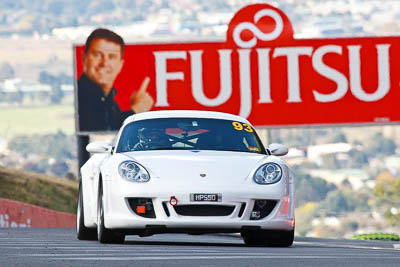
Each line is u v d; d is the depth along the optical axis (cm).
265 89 6981
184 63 6981
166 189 2572
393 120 6994
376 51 7019
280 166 2694
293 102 6975
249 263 1998
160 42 6988
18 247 2436
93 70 6975
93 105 6975
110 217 2623
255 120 6988
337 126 6988
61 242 2769
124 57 6988
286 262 2038
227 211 2588
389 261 2095
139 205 2597
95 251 2295
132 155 2719
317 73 6988
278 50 7006
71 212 9544
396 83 6994
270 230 2623
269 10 7025
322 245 3156
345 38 7006
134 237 3600
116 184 2627
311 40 7000
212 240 3556
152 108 6975
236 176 2617
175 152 2734
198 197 2566
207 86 6988
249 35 7006
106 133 6969
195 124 2895
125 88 6981
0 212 6500
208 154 2719
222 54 6994
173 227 2567
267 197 2606
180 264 1950
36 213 7006
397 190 13588
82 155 6988
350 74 7000
